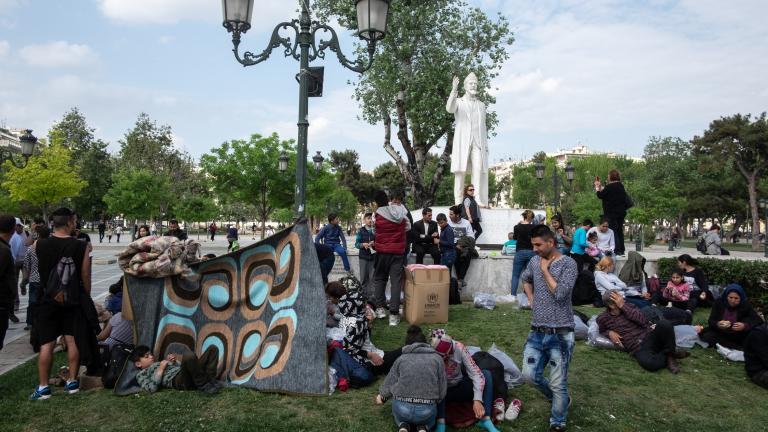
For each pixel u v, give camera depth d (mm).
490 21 20250
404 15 18750
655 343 5793
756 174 39375
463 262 9648
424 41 20203
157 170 44438
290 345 4879
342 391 4871
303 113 6121
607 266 8773
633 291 8578
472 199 11555
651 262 10117
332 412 4348
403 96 19984
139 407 4484
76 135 53781
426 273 7371
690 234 79125
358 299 5652
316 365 4766
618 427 4188
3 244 4918
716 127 40000
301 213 5953
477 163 13617
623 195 10469
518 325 7344
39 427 4121
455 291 9102
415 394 3889
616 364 5789
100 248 28297
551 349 4047
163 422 4148
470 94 13766
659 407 4641
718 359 6086
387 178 60594
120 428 4086
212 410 4395
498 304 9070
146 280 5570
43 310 4832
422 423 3926
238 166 28641
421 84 19797
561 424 4047
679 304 8039
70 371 4965
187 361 4859
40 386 4785
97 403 4621
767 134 36094
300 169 6008
